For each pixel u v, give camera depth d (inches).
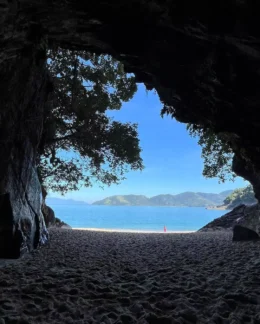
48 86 485.7
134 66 354.9
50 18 273.6
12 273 267.9
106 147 814.5
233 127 361.7
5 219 347.6
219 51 261.0
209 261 355.9
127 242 584.1
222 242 551.8
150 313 168.9
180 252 441.7
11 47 286.8
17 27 260.8
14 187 373.7
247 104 302.2
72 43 354.3
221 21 225.8
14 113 368.8
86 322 158.9
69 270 289.7
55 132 725.9
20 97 377.4
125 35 293.0
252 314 176.6
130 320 164.6
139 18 267.9
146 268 317.1
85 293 213.9
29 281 238.2
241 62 257.3
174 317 169.3
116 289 226.1
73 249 445.4
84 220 3371.1
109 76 725.9
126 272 293.0
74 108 712.4
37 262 329.1
